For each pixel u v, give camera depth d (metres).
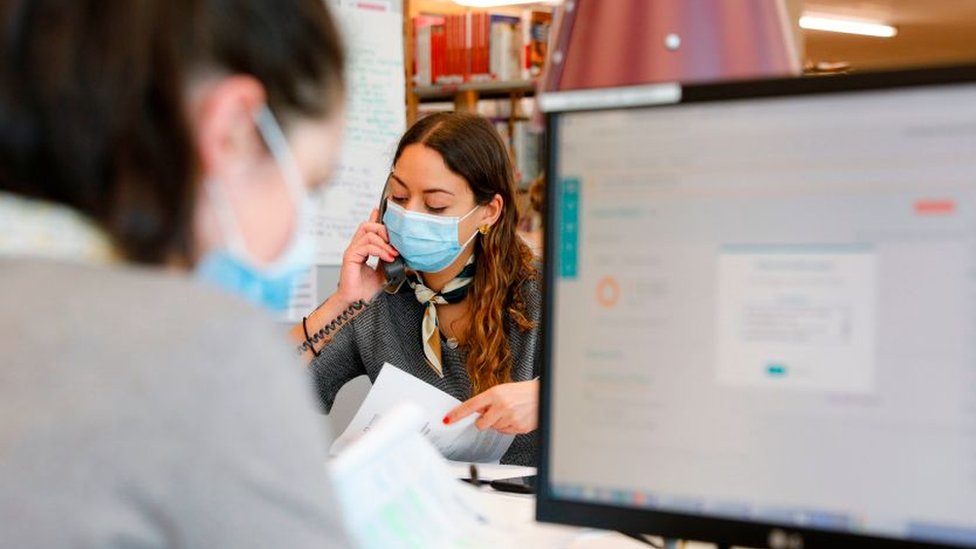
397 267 2.23
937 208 0.90
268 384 0.63
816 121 0.94
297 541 0.61
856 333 0.92
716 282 0.98
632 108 1.01
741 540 0.96
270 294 0.79
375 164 3.00
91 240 0.67
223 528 0.60
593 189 1.03
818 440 0.94
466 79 4.23
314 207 0.83
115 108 0.65
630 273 1.01
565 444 1.03
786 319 0.95
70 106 0.65
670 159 1.00
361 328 2.26
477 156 2.15
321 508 0.63
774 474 0.95
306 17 0.73
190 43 0.66
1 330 0.62
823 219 0.94
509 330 2.21
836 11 7.89
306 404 0.66
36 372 0.60
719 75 1.30
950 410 0.89
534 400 1.74
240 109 0.70
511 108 4.20
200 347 0.62
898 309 0.91
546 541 1.17
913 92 0.91
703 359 0.98
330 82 0.75
